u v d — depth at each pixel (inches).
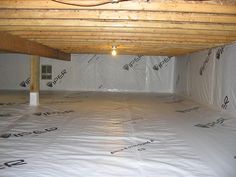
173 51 240.4
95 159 84.8
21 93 288.5
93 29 118.6
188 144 102.9
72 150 93.5
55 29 118.3
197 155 90.1
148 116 163.8
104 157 86.7
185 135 117.0
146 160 84.4
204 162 83.7
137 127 131.6
